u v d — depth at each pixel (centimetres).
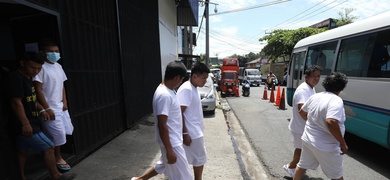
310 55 646
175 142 220
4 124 229
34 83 261
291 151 470
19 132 240
